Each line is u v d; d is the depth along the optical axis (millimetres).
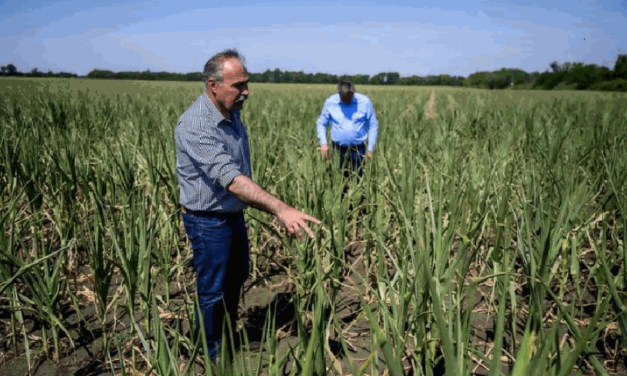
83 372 2857
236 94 2594
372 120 6258
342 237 3418
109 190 5062
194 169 2742
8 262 2926
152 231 2693
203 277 2920
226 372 1672
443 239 2562
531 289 1883
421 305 2248
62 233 3992
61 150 5309
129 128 8859
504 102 18750
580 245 3643
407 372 2672
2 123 8250
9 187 4352
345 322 3361
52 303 2938
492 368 1541
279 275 4230
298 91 33281
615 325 3080
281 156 6105
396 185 3721
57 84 38312
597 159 5770
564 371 1579
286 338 3191
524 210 2967
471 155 5070
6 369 2900
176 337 2043
